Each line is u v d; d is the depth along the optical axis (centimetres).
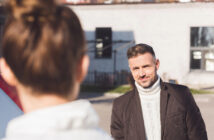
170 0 2173
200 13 1902
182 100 244
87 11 2016
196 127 243
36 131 60
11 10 62
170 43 1944
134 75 249
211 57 1920
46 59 62
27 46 61
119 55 2005
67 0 2181
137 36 1981
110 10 1997
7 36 62
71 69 66
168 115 241
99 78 1867
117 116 261
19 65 62
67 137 61
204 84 1902
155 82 247
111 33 2016
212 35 1912
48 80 64
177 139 240
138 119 249
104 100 1345
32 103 67
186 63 1930
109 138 70
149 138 245
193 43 1941
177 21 1928
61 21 63
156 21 1955
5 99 177
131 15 1980
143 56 244
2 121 174
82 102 67
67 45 64
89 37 2030
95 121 67
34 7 61
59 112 62
